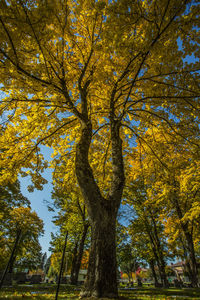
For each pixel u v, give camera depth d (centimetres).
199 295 580
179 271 4484
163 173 874
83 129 515
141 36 399
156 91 602
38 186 702
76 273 1425
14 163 667
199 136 666
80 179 401
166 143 770
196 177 816
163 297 452
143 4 397
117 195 428
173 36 385
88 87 702
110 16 333
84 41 650
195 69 488
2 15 319
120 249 1850
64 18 461
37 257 2677
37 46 397
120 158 520
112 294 283
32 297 376
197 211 822
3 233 1638
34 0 366
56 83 572
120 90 701
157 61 505
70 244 1755
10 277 1578
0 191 1580
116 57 656
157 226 1666
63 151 812
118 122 599
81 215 1584
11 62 385
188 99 568
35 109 624
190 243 1198
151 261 1914
